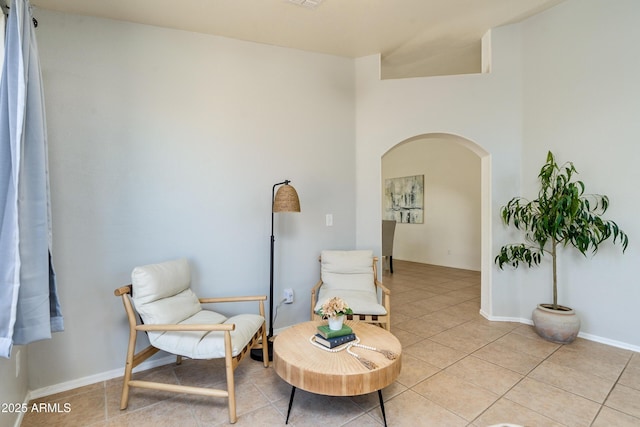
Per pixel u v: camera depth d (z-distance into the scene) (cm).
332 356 184
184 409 196
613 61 275
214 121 275
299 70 318
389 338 211
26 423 183
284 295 312
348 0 248
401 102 342
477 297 438
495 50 332
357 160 350
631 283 269
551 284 318
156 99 253
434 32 317
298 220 318
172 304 218
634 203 266
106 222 235
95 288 231
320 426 178
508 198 337
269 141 300
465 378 226
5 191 140
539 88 320
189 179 265
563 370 237
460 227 644
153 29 253
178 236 261
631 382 219
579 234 269
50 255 169
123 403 196
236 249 286
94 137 231
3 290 136
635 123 264
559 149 308
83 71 229
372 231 345
